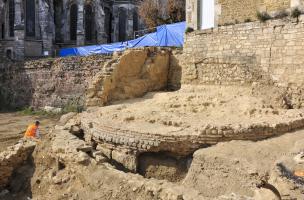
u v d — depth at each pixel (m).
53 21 57.59
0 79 46.59
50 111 40.00
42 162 15.03
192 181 12.25
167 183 10.09
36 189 14.03
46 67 41.56
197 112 17.52
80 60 38.09
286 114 16.34
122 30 66.00
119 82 23.39
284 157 11.22
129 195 10.13
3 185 15.12
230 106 17.91
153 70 24.34
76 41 60.53
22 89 44.41
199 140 13.52
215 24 23.16
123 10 65.62
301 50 17.89
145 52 24.41
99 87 22.47
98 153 13.58
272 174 9.97
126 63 23.61
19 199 14.12
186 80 23.70
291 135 14.18
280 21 18.77
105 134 15.59
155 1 51.31
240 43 20.72
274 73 19.05
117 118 17.11
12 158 15.34
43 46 55.41
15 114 40.47
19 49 53.28
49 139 15.94
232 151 12.38
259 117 15.84
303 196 8.37
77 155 12.85
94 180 11.46
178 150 13.80
